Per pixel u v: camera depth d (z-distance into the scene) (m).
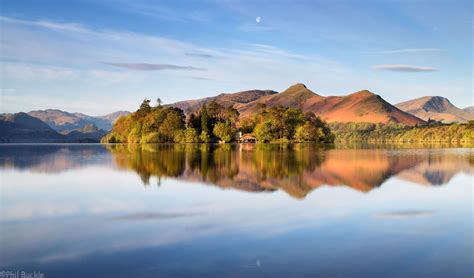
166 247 16.16
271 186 33.22
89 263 14.48
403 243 16.70
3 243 16.80
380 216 21.81
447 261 14.60
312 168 48.38
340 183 35.12
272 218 21.20
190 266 14.16
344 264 14.30
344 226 19.48
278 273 13.53
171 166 50.72
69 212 22.94
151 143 164.62
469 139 192.50
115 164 54.28
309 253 15.43
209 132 175.12
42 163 56.75
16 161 60.94
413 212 22.94
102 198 27.53
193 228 19.08
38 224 20.05
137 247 16.16
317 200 26.73
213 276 13.28
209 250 15.80
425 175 41.69
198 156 71.69
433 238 17.44
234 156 71.62
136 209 23.69
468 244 16.56
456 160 63.28
